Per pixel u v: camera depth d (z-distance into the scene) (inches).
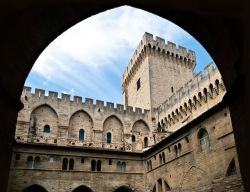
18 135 1955.0
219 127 1263.5
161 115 2423.7
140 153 1956.2
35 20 468.4
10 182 1567.4
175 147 1617.9
